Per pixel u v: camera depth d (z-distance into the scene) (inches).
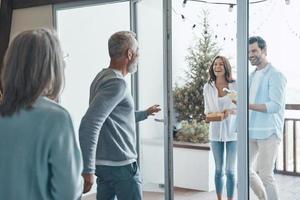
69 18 160.6
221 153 135.2
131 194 82.0
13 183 47.1
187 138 146.0
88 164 70.6
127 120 81.7
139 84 130.3
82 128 71.8
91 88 81.7
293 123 117.7
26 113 47.4
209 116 135.3
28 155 46.9
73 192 47.8
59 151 46.9
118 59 81.8
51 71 48.8
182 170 145.7
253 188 116.6
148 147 129.3
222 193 136.3
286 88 114.0
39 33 49.3
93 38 171.2
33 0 159.5
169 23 122.8
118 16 166.1
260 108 112.4
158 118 127.2
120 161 80.0
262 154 116.3
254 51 110.4
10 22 168.1
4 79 48.4
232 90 130.3
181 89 141.7
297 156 118.5
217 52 136.0
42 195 47.6
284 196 118.9
